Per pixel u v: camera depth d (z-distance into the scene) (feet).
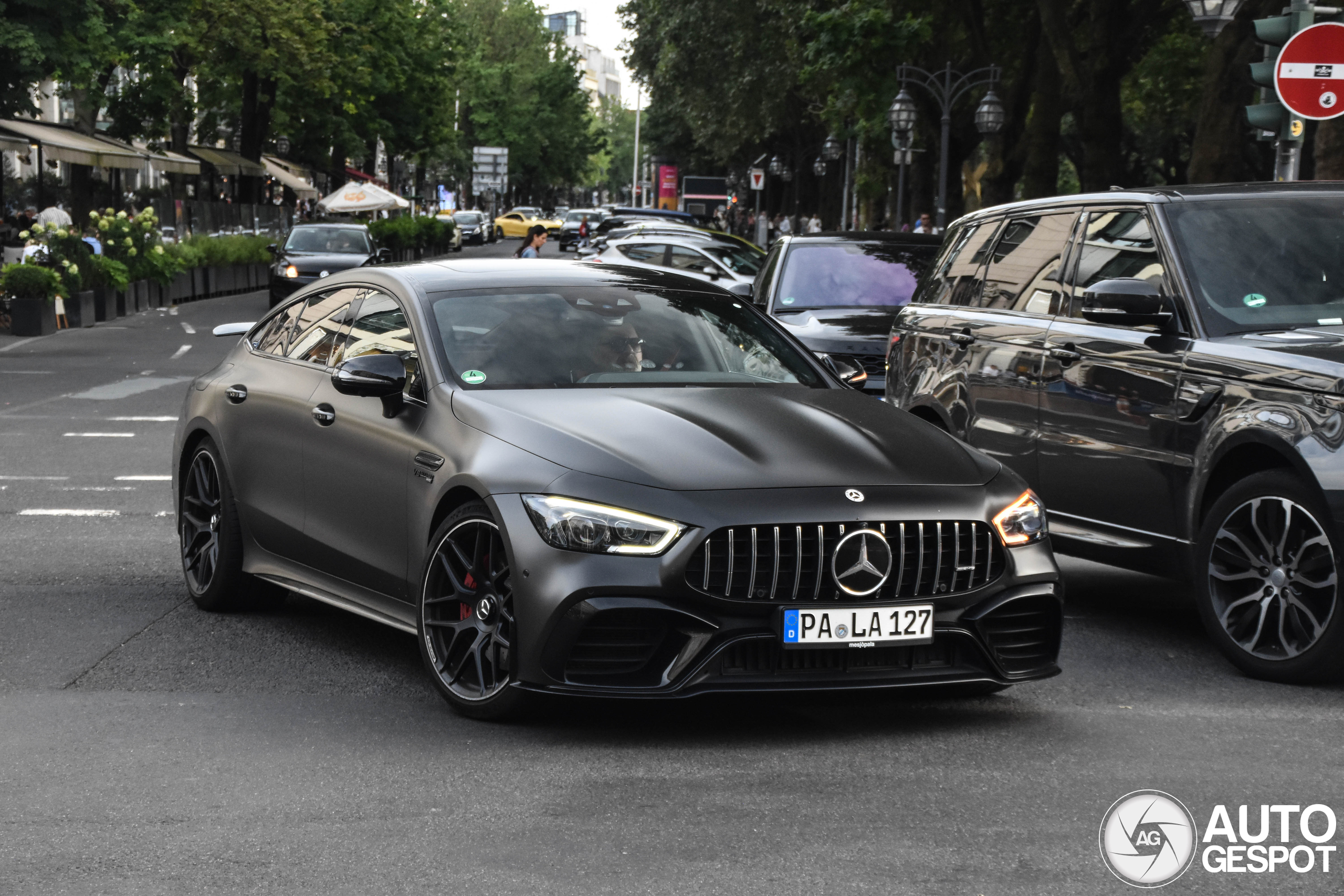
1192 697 19.03
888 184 134.92
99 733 16.98
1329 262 22.29
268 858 13.02
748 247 85.15
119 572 26.91
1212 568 20.57
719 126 155.74
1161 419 21.61
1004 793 14.87
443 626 17.92
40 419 49.75
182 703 18.33
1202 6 43.14
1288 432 19.48
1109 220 24.14
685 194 263.49
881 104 97.35
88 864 12.89
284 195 203.10
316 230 106.22
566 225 265.95
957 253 28.35
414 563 18.66
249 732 17.02
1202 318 21.59
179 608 24.08
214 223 153.79
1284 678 19.74
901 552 16.43
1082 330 23.61
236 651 21.17
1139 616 24.39
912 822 13.94
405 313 20.58
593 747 16.47
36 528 31.12
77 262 94.79
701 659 16.05
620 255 79.20
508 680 16.80
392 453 19.16
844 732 17.17
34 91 111.34
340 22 176.65
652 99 191.42
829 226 186.29
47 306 86.89
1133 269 23.12
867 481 16.71
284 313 24.11
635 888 12.29
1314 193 23.48
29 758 16.01
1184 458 21.20
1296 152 37.01
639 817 14.08
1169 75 134.51
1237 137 68.49
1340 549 18.84
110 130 152.46
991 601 16.90
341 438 20.30
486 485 17.07
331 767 15.69
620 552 16.02
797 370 20.98
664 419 17.62
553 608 16.15
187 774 15.44
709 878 12.51
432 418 18.79
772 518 16.08
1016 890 12.26
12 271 85.61
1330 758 16.16
